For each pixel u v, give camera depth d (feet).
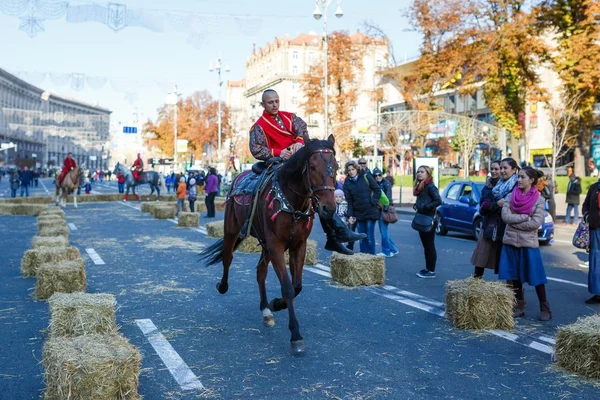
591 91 88.58
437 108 137.49
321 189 16.63
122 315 22.71
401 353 17.95
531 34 94.17
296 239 18.54
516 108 102.06
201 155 235.81
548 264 37.52
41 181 248.11
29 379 15.69
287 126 20.80
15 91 184.03
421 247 46.34
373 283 29.25
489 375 16.06
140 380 15.52
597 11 79.92
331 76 171.12
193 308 23.98
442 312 23.41
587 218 25.66
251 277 31.24
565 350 16.49
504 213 22.54
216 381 15.43
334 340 19.31
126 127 201.98
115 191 168.86
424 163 88.33
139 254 39.88
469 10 106.63
